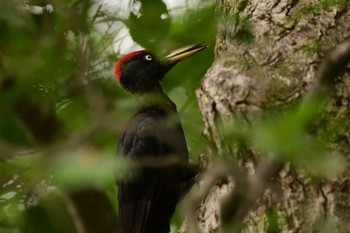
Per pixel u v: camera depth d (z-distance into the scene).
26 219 12.39
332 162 6.89
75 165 6.79
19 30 11.23
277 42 10.42
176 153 11.98
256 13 10.98
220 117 9.57
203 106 9.87
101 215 12.71
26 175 7.75
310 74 9.87
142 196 12.73
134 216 12.88
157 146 12.40
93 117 10.29
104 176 6.72
